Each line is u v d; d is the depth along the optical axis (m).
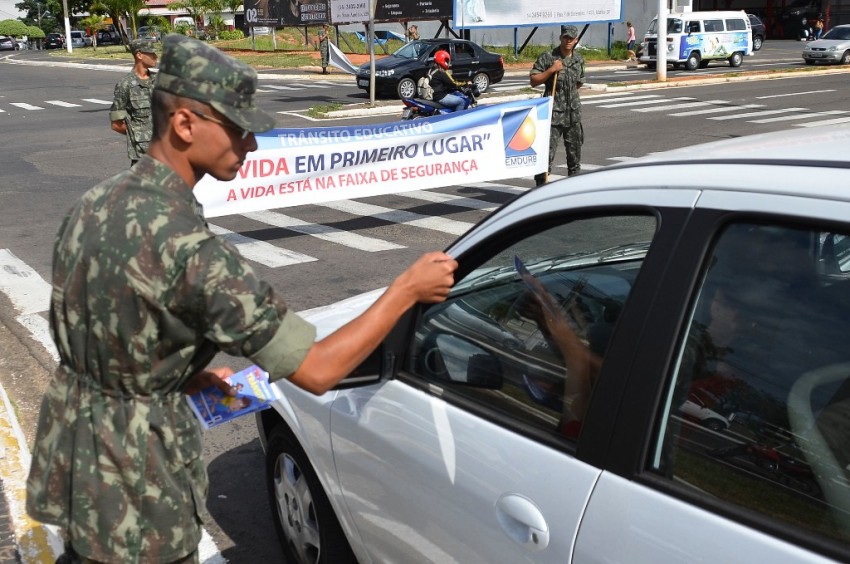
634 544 1.86
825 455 1.77
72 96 28.30
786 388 1.85
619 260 2.31
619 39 44.59
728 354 1.92
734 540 1.72
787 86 26.08
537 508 2.08
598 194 2.26
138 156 9.35
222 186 9.02
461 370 2.53
